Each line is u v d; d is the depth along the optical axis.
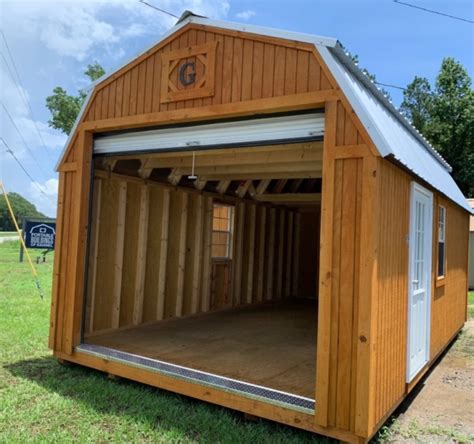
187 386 3.88
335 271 3.15
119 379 4.48
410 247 3.97
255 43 3.63
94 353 4.57
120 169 6.32
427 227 4.86
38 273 14.41
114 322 6.27
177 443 3.18
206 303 8.20
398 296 3.65
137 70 4.40
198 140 4.13
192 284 7.92
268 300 10.20
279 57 3.49
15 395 3.98
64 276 4.89
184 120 4.06
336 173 3.18
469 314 9.71
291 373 4.28
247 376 4.13
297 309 9.05
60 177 5.02
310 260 11.42
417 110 28.97
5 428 3.31
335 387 3.12
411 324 4.10
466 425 3.74
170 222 7.37
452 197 6.05
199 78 3.94
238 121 3.86
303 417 3.25
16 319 7.21
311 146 4.56
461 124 25.02
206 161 5.98
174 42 4.14
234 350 5.25
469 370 5.55
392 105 4.42
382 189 3.18
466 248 8.51
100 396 4.00
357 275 3.07
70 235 4.86
